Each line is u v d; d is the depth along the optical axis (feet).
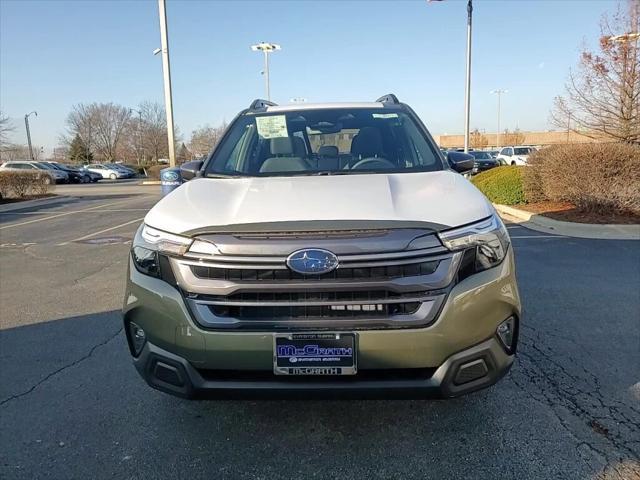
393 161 11.59
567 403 10.11
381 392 7.68
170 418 10.00
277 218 7.89
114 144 270.87
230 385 7.83
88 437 9.42
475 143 249.96
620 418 9.53
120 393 11.11
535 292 17.51
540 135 240.12
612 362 11.94
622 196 33.40
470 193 9.07
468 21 65.10
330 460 8.52
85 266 24.54
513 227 33.32
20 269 24.21
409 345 7.50
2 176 66.64
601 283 18.52
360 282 7.45
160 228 8.30
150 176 133.90
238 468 8.38
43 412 10.36
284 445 8.98
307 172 11.18
